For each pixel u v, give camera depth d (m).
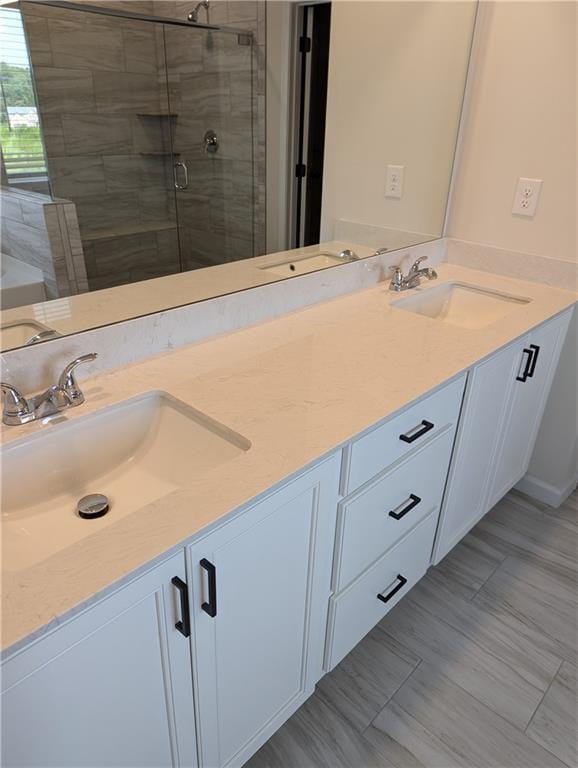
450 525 1.72
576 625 1.66
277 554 1.00
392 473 1.25
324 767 1.27
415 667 1.51
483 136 1.93
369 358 1.35
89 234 1.12
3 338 1.06
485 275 2.05
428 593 1.76
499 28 1.77
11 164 0.98
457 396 1.40
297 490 0.96
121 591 0.71
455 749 1.32
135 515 0.80
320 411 1.10
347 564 1.24
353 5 1.48
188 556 0.79
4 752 0.67
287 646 1.16
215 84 1.23
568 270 1.86
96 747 0.80
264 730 1.21
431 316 1.98
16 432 0.99
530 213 1.90
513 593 1.77
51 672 0.68
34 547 0.92
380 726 1.36
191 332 1.38
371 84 1.59
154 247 1.24
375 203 1.80
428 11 1.67
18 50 0.94
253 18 1.25
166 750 0.95
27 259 1.04
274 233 1.51
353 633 1.41
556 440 2.11
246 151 1.35
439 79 1.80
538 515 2.13
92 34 1.01
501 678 1.49
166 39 1.11
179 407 1.12
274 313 1.59
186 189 1.25
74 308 1.15
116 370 1.23
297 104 1.43
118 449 1.13
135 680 0.81
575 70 1.66
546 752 1.32
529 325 1.60
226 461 1.03
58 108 1.01
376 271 1.90
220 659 0.97
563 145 1.75
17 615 0.63
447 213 2.11
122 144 1.11
